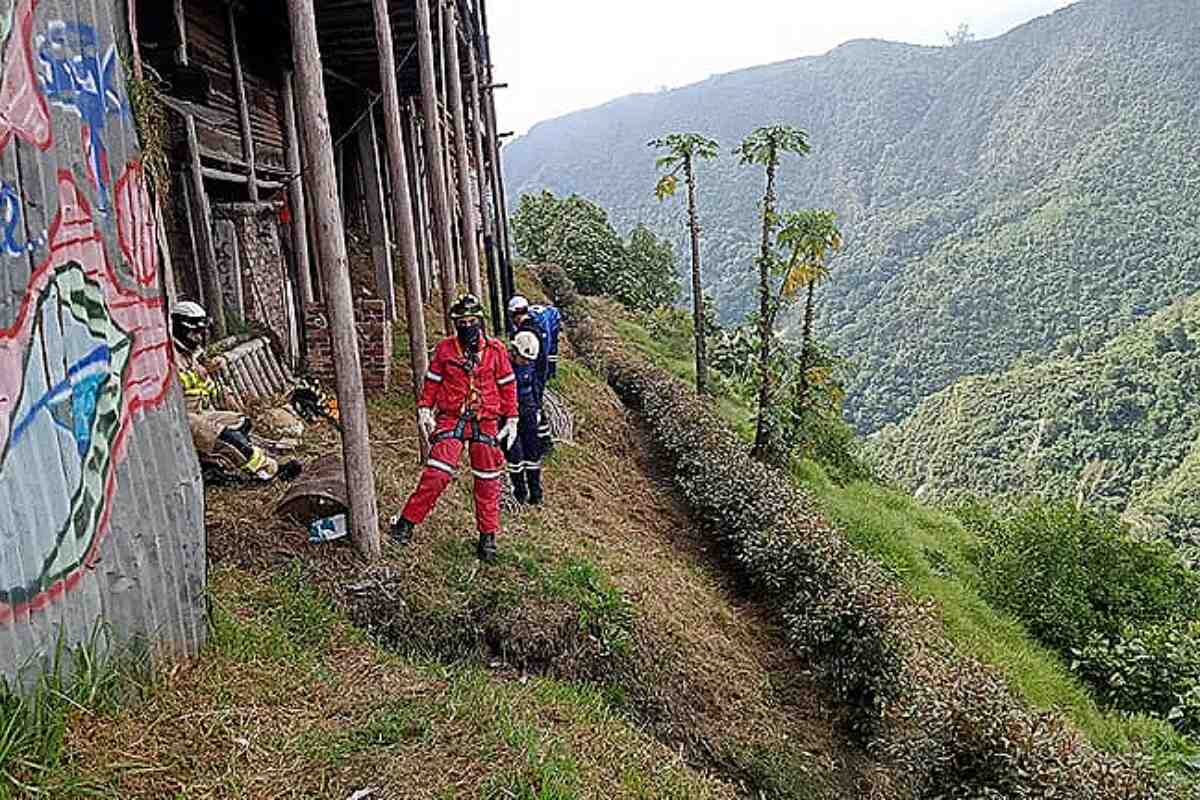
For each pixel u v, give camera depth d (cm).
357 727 348
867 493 1692
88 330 303
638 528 893
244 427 627
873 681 664
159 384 355
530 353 749
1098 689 1011
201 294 803
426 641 505
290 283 1044
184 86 841
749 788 548
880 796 603
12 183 266
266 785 298
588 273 3350
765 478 1016
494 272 1509
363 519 534
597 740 408
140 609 329
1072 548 1207
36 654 270
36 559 270
